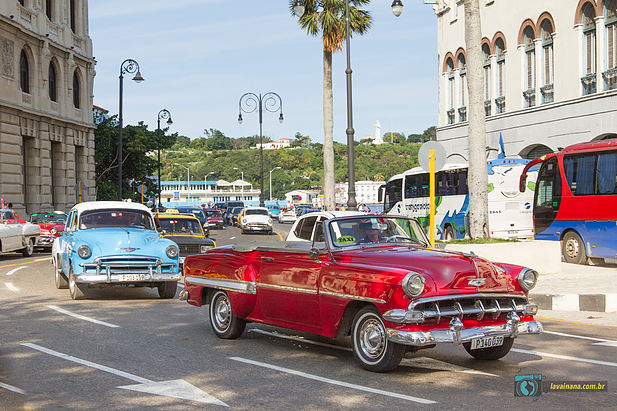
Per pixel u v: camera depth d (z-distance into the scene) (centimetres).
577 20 2817
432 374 753
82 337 977
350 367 789
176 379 734
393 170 16888
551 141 2991
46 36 4366
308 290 828
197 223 2055
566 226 1989
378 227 878
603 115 2669
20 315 1178
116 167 5706
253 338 979
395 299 713
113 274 1318
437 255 771
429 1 4025
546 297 1295
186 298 1041
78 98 5003
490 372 762
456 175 2702
